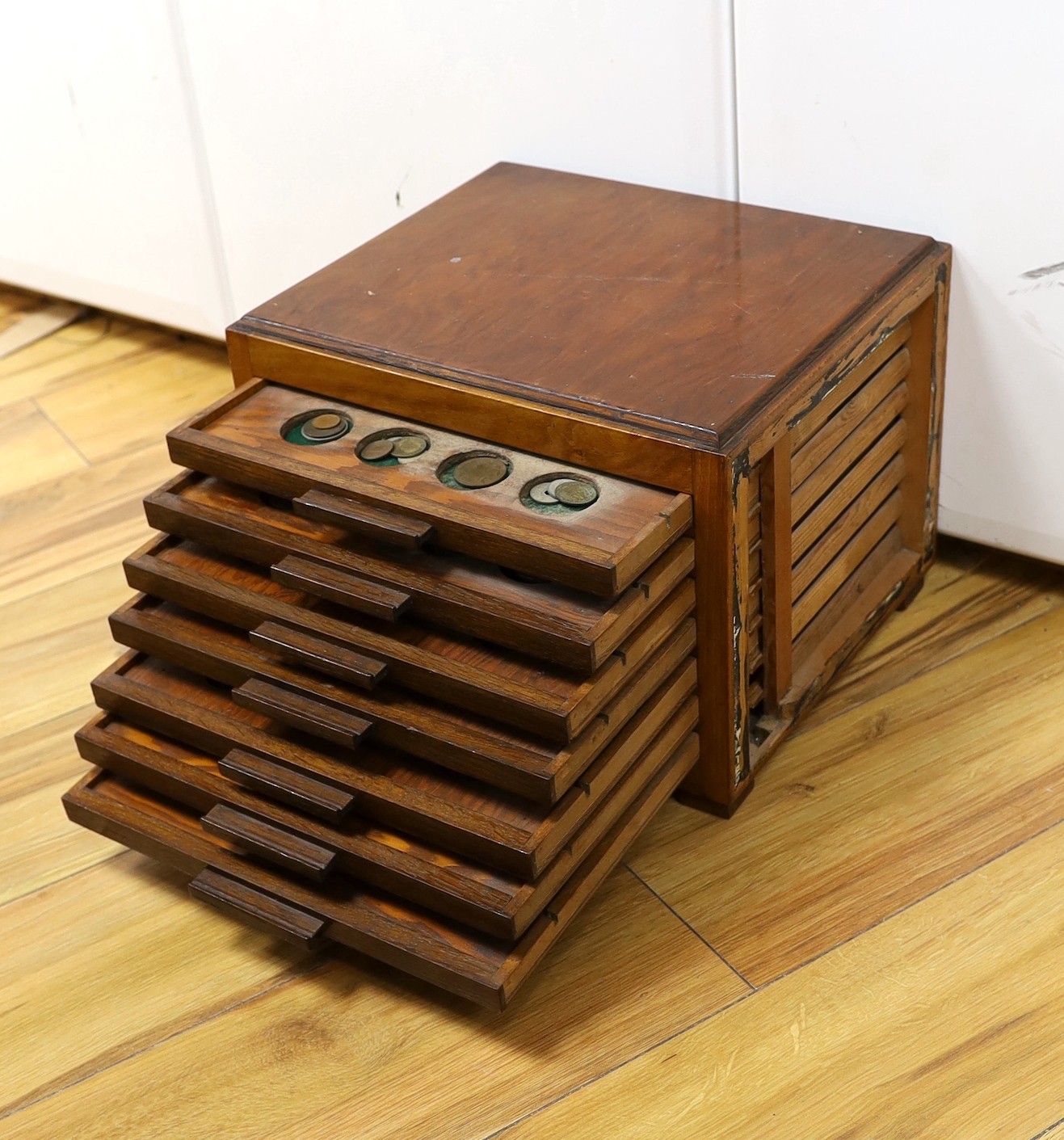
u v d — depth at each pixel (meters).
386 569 0.95
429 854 0.93
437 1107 0.92
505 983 0.89
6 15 1.58
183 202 1.61
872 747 1.16
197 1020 0.99
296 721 0.95
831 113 1.16
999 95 1.08
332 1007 0.99
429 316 1.07
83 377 1.75
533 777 0.88
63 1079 0.95
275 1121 0.92
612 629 0.88
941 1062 0.91
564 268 1.13
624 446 0.94
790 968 0.98
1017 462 1.23
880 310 1.06
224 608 1.00
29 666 1.31
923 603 1.31
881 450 1.19
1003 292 1.16
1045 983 0.95
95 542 1.46
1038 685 1.20
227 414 1.06
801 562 1.10
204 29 1.45
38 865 1.11
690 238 1.17
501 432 0.99
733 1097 0.90
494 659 0.92
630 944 1.01
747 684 1.06
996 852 1.05
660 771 1.04
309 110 1.45
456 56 1.32
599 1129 0.89
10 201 1.76
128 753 1.04
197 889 1.00
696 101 1.22
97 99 1.58
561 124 1.30
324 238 1.54
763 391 0.95
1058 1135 0.86
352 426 1.03
